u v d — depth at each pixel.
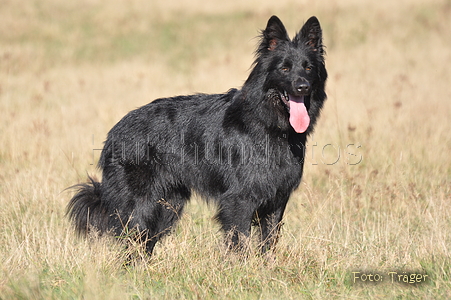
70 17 42.22
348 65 27.44
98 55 34.50
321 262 7.99
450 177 13.19
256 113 8.39
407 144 14.57
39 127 15.59
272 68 8.47
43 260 8.12
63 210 10.82
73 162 13.68
